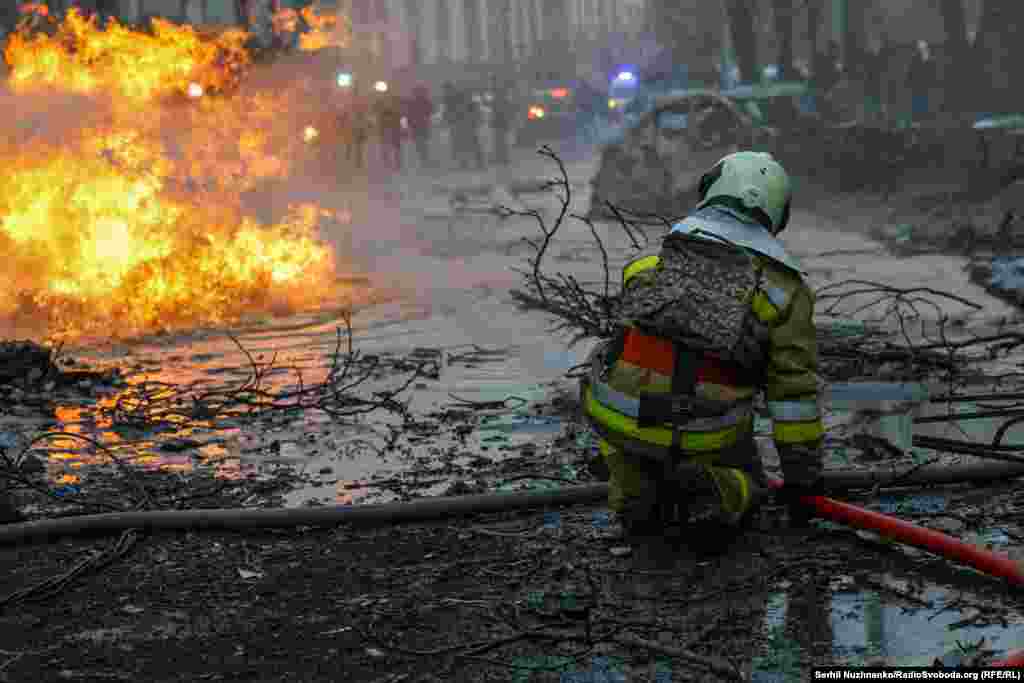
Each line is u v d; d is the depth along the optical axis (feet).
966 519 16.85
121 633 14.34
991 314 34.04
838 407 23.30
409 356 30.76
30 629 14.52
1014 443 20.53
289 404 25.38
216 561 16.46
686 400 14.96
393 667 13.32
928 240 49.96
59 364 29.78
